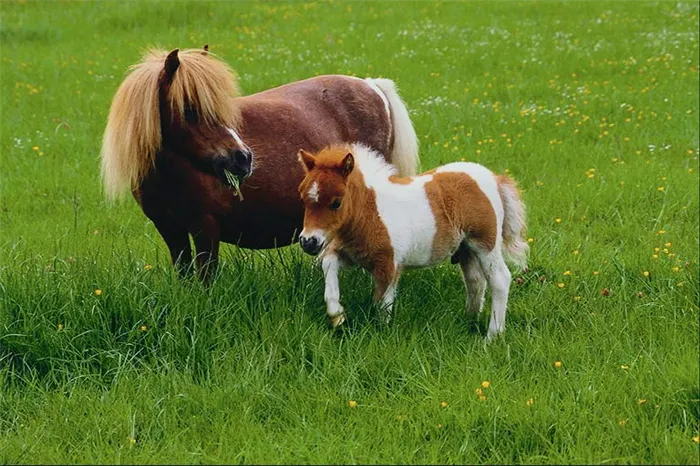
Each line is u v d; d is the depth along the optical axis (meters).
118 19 20.83
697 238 8.23
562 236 8.13
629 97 13.90
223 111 5.86
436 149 11.15
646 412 4.88
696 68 16.11
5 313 5.79
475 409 4.88
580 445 4.57
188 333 5.77
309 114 6.82
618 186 9.77
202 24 20.83
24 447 4.70
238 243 6.69
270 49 17.89
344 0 23.50
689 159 10.99
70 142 11.73
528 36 18.92
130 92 5.82
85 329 5.75
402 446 4.61
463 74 15.87
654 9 21.64
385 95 7.58
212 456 4.54
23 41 19.19
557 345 5.73
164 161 5.91
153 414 4.98
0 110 13.31
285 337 5.70
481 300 6.39
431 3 22.98
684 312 6.15
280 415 5.06
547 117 12.89
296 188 6.52
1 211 9.22
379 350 5.59
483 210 6.12
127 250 7.29
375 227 5.76
